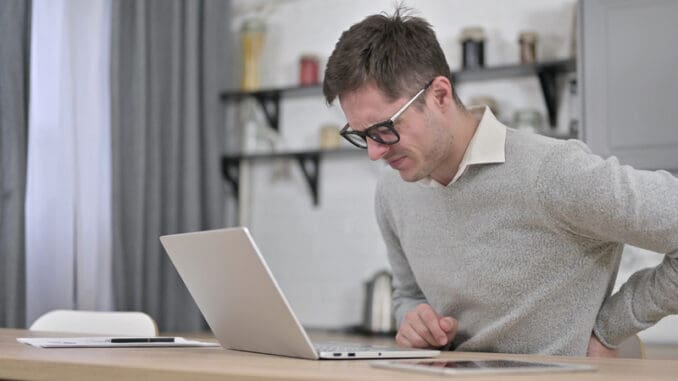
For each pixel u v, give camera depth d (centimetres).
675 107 317
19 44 327
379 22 164
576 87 354
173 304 390
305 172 410
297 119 423
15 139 322
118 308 362
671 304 166
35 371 132
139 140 377
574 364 127
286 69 428
